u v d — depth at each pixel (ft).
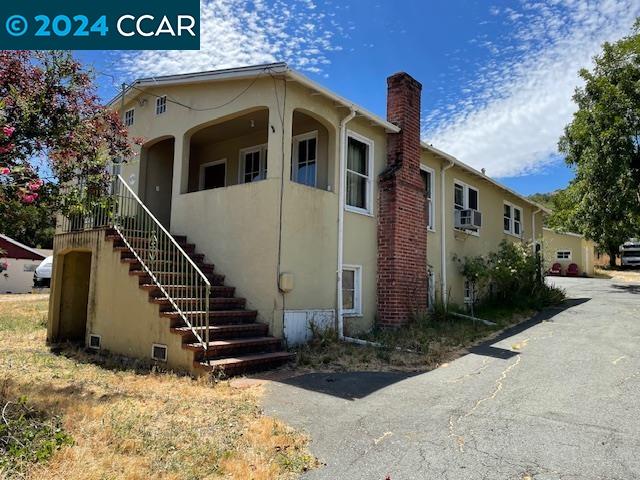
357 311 33.68
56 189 20.29
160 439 14.06
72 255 36.11
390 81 37.91
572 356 25.43
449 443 14.40
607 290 65.10
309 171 35.04
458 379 21.75
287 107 28.94
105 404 17.25
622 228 70.38
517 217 63.26
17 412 15.16
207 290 23.03
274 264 27.58
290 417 16.71
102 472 11.53
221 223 30.94
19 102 19.36
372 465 12.96
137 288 26.94
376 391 19.93
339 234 32.04
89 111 23.36
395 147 36.76
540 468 12.69
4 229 20.45
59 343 33.83
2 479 10.72
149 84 35.83
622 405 17.57
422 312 36.68
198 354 22.90
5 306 54.24
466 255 47.83
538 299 46.70
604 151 68.49
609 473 12.35
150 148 39.40
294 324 28.17
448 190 45.50
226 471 12.24
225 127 36.73
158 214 39.63
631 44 69.51
